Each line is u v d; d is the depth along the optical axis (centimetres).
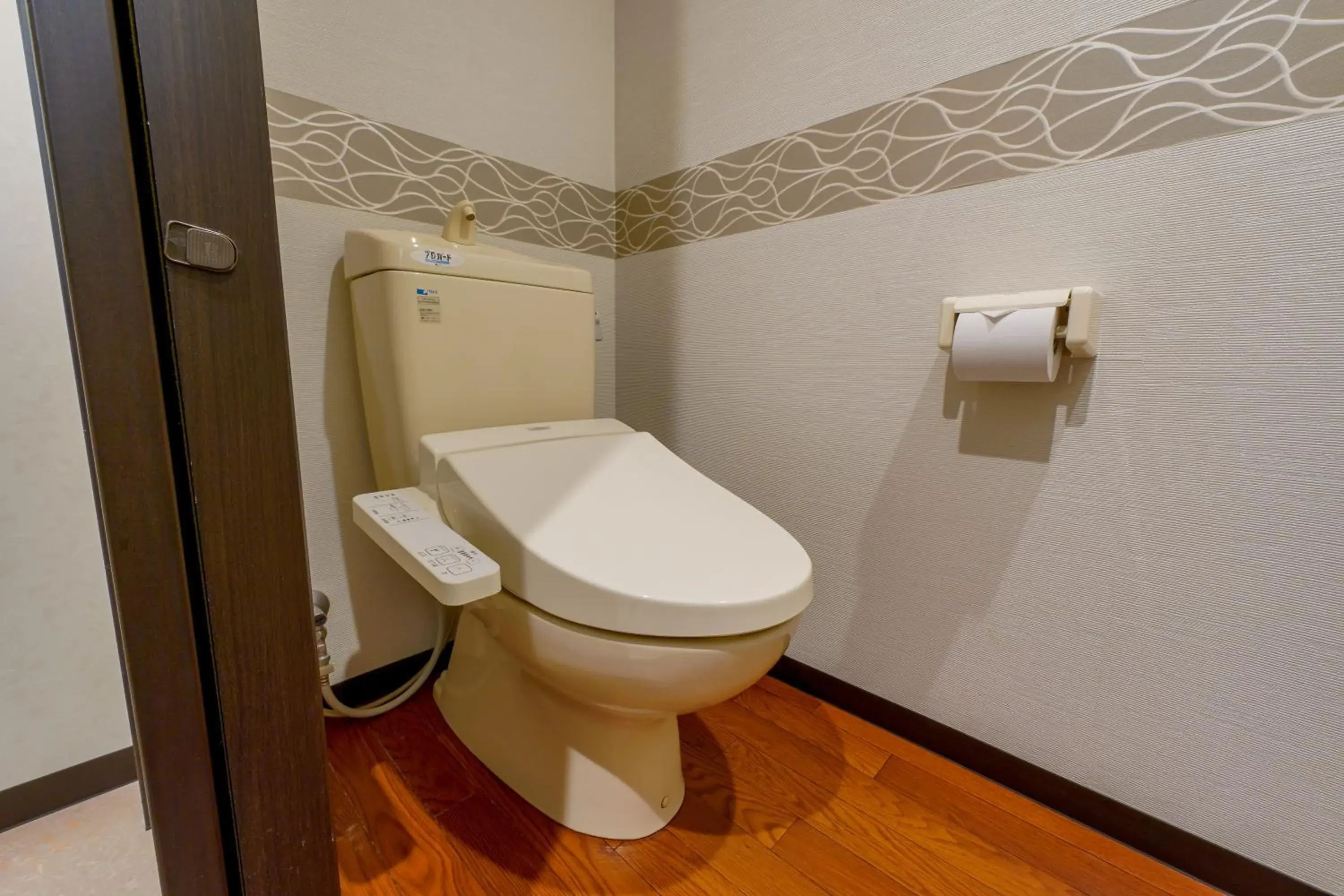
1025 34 73
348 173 88
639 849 71
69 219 33
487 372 88
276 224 41
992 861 71
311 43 83
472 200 104
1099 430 72
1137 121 66
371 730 93
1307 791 62
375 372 84
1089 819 76
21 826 76
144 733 38
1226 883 67
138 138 35
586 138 121
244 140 39
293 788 44
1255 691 64
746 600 54
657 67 116
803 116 95
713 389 114
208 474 39
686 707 61
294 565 43
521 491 69
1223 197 62
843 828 75
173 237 36
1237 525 64
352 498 95
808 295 97
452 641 110
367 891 65
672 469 81
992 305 73
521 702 80
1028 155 74
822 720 98
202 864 41
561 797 74
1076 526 74
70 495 77
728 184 107
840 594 99
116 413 35
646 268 124
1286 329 60
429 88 96
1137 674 72
